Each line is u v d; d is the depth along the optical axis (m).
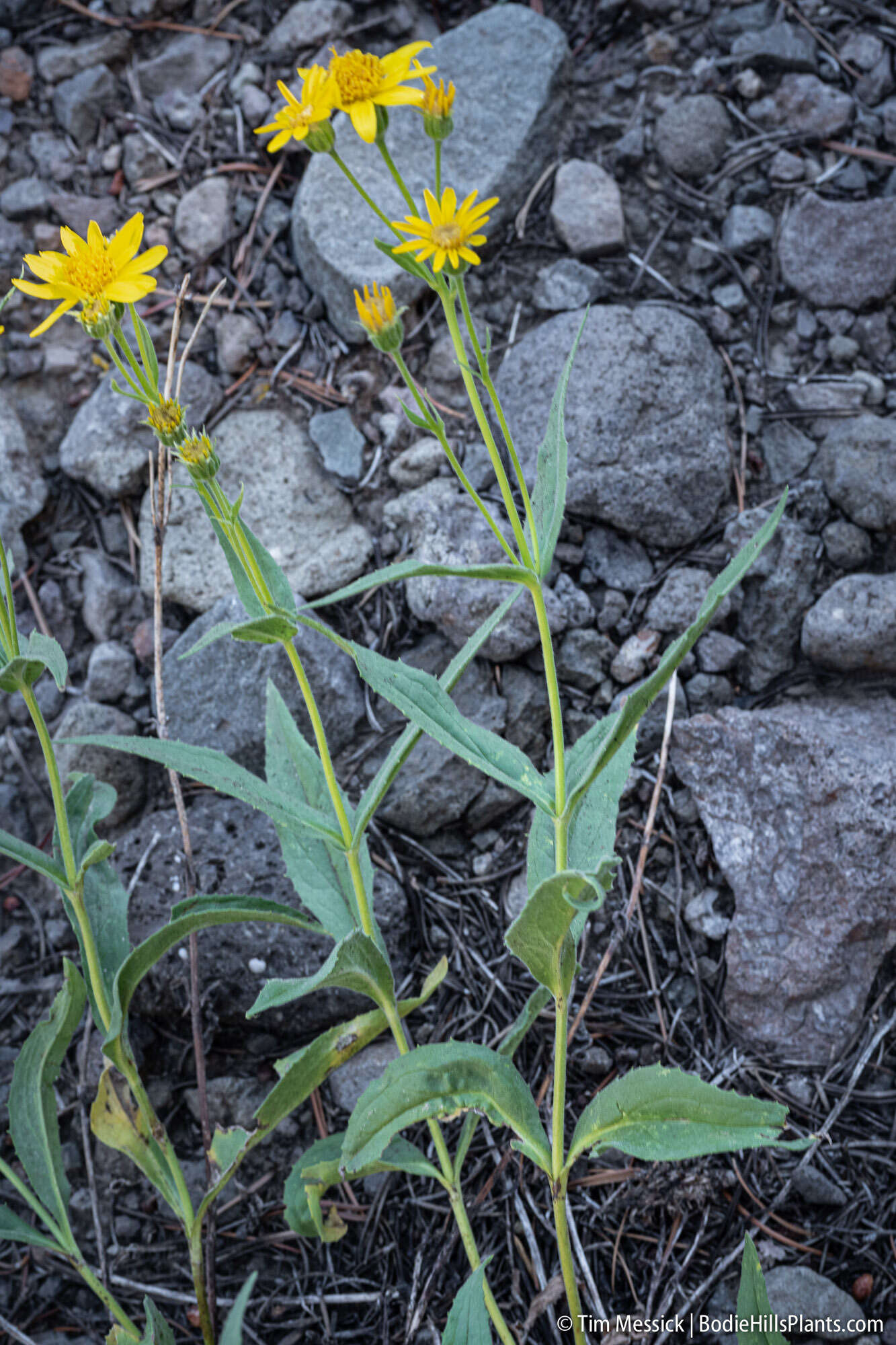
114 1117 1.89
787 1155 2.10
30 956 2.41
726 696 2.48
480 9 3.16
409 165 2.86
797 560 2.50
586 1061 2.21
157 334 2.84
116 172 3.03
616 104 3.01
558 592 2.52
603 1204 2.08
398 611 2.58
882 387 2.68
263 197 2.97
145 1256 2.14
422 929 2.36
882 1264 2.01
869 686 2.45
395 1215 2.14
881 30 2.96
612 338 2.61
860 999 2.18
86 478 2.71
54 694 2.59
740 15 3.01
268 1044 2.29
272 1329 2.05
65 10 3.18
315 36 3.09
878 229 2.73
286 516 2.65
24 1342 2.00
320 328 2.86
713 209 2.87
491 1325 1.98
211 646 2.49
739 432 2.68
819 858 2.22
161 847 2.35
